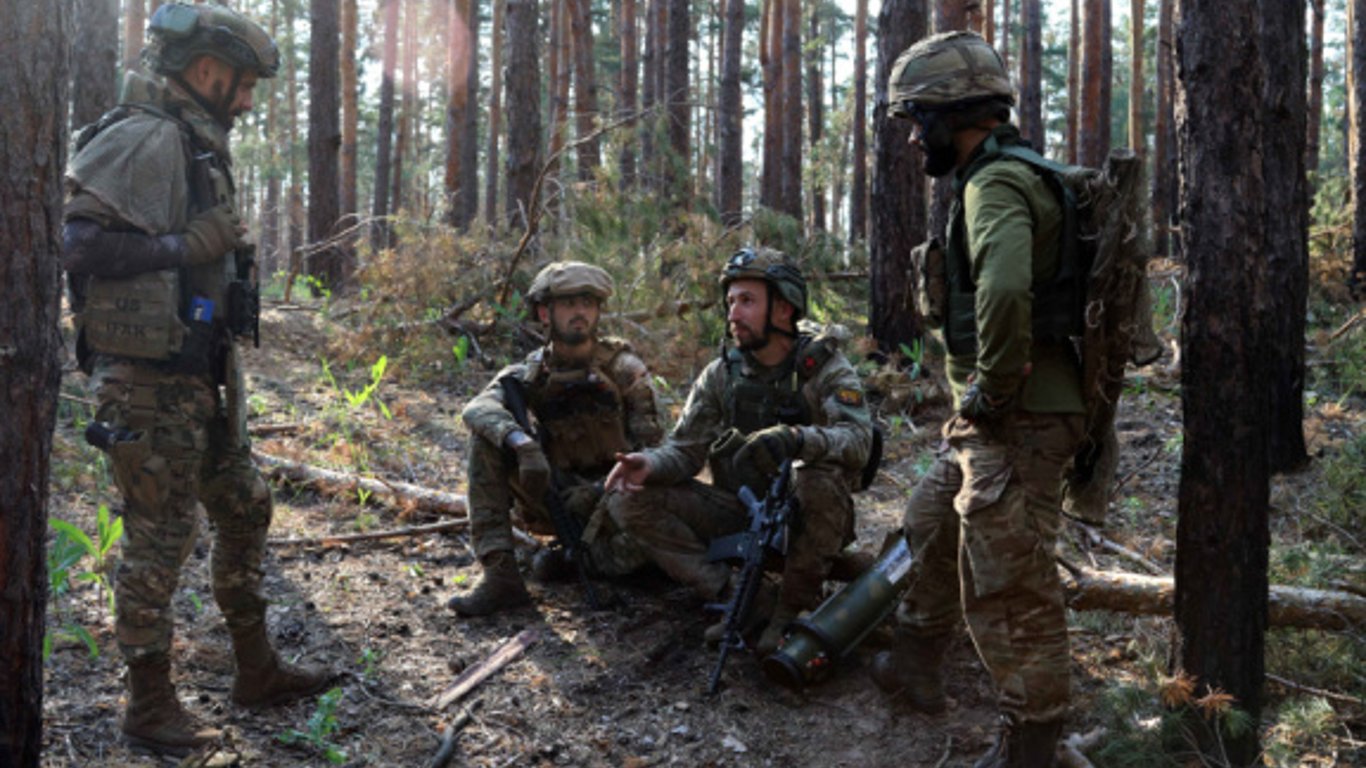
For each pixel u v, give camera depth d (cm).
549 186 972
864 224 2416
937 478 309
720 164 1564
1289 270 528
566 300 404
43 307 199
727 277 359
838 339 365
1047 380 267
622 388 419
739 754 313
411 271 773
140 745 295
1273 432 534
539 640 378
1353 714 321
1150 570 416
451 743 312
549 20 2733
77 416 562
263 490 311
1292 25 539
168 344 278
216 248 283
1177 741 294
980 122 273
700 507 386
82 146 276
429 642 374
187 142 283
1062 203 263
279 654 338
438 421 637
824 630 331
